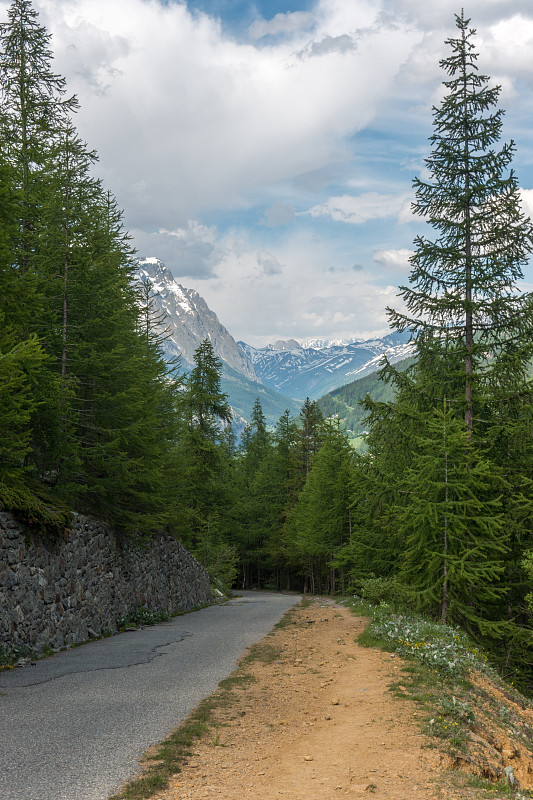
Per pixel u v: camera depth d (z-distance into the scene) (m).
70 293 18.22
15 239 16.84
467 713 8.49
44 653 13.75
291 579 67.62
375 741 7.23
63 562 15.93
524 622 19.33
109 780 5.79
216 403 44.44
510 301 18.23
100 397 18.56
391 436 19.27
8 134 17.69
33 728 7.47
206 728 7.79
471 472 16.06
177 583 27.48
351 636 16.44
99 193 20.33
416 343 19.34
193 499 43.38
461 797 5.73
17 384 12.01
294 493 58.84
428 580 16.23
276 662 13.01
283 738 7.60
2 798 5.20
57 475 17.84
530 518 17.02
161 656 13.66
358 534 27.02
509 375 17.88
